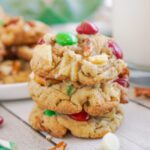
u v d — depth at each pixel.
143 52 0.49
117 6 0.50
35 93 0.41
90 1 0.75
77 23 0.74
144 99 0.48
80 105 0.40
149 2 0.48
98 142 0.40
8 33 0.54
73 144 0.40
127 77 0.43
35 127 0.42
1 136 0.42
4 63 0.53
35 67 0.41
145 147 0.39
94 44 0.41
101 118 0.42
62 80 0.41
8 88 0.48
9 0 0.72
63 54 0.40
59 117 0.41
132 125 0.43
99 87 0.41
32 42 0.55
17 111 0.46
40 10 0.73
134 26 0.49
